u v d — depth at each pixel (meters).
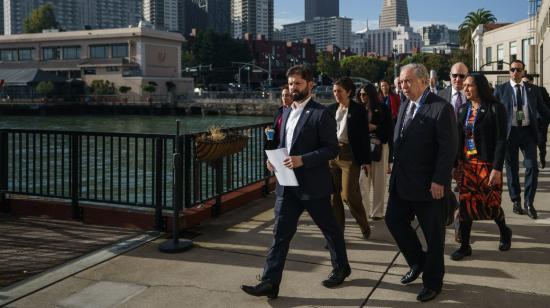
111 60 90.44
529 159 7.34
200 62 123.31
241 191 8.59
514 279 5.02
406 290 4.79
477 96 5.50
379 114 7.16
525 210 7.50
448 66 137.25
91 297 4.75
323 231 4.88
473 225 7.02
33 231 7.06
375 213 7.48
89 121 77.25
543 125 8.07
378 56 183.88
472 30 85.25
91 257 5.83
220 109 90.31
